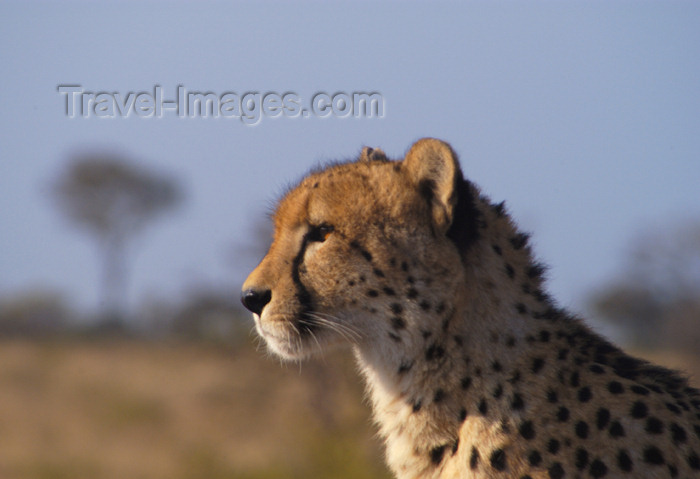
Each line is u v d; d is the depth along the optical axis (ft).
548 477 22.70
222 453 74.18
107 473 75.66
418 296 24.54
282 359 29.22
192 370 113.09
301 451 63.87
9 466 78.79
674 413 23.38
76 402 108.37
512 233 25.93
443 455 24.29
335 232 25.31
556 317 25.05
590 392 23.45
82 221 231.50
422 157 24.71
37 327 208.13
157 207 236.02
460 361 24.21
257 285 26.14
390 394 25.43
